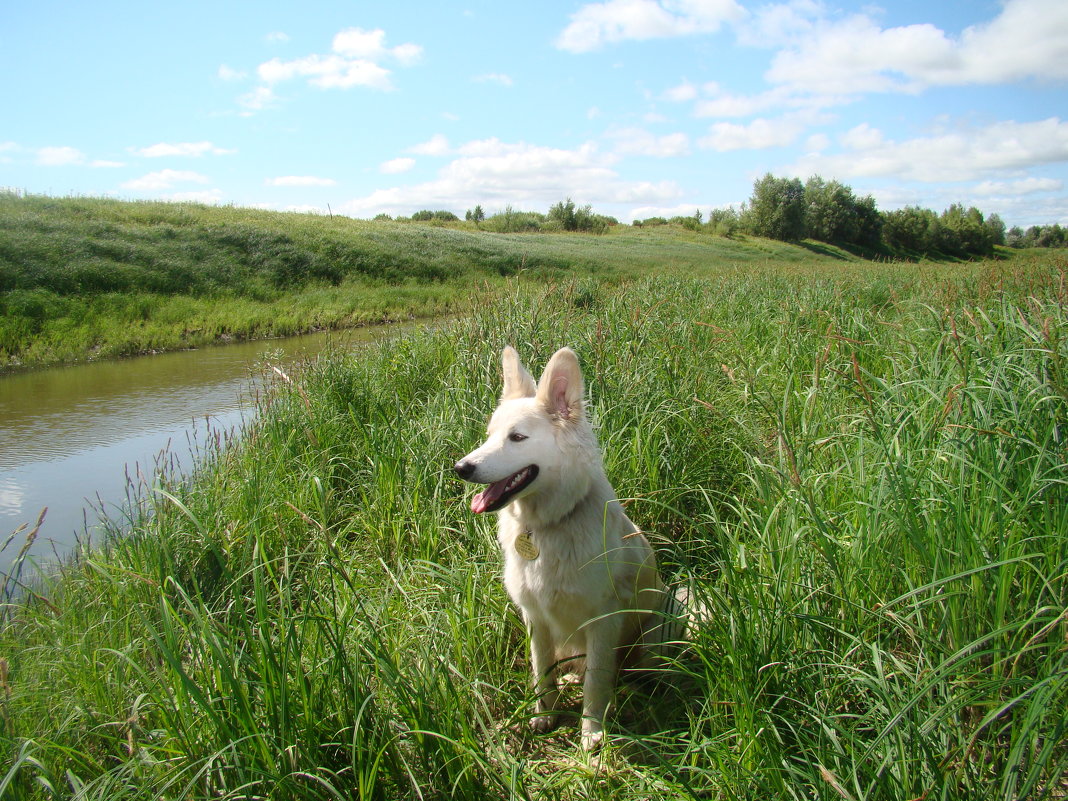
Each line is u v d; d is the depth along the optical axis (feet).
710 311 31.42
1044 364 10.14
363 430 18.03
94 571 12.32
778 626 7.74
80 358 43.45
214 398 32.63
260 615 7.01
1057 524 7.84
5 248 54.95
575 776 7.88
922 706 6.51
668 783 7.07
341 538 14.47
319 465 16.97
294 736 6.80
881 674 6.61
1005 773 5.43
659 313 27.14
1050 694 5.38
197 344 48.98
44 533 17.19
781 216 225.15
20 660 9.71
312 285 71.82
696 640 8.60
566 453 9.30
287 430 18.94
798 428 13.94
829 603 8.32
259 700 7.27
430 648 8.99
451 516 13.99
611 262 110.11
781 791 6.23
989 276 26.45
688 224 238.07
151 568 12.12
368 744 6.98
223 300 61.05
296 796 6.48
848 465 10.53
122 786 6.93
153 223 78.33
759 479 10.94
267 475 16.08
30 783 7.45
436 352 25.93
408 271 83.76
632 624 10.33
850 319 23.80
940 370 12.73
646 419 14.99
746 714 6.83
